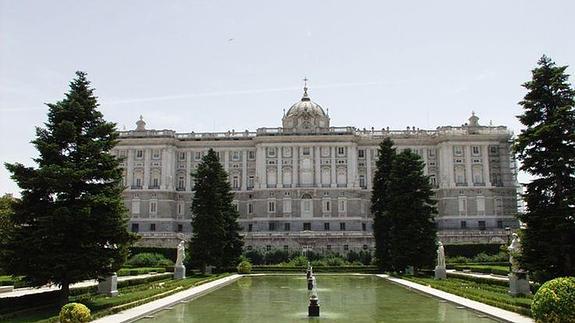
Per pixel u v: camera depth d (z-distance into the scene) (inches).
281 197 4815.5
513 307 1233.4
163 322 1172.5
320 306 1457.9
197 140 5118.1
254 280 2613.2
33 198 1342.3
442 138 4889.3
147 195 4916.3
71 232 1342.3
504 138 4864.7
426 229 2716.5
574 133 1302.9
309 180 4864.7
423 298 1664.6
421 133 5088.6
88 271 1331.2
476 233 4173.2
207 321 1186.6
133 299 1419.8
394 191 2787.9
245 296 1763.0
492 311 1251.8
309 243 4124.0
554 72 1366.9
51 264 1295.5
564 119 1318.9
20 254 1290.6
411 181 2755.9
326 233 4160.9
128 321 1159.0
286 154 4916.3
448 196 4795.8
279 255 3841.0
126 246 1427.2
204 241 2923.2
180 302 1571.1
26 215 1327.5
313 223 4753.9
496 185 4822.8
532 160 1360.7
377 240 3225.9
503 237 4158.5
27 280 1323.8
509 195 4790.8
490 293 1567.4
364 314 1294.3
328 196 4800.7
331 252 4047.7
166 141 4997.5
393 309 1387.8
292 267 3287.4
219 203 2992.1
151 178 4980.3
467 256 3745.1
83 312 1050.7
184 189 5093.5
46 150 1350.9
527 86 1401.3
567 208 1295.5
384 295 1768.0
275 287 2150.6
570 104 1338.6
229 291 1963.6
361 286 2166.6
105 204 1365.7
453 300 1510.8
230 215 3262.8
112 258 1384.1
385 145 3316.9
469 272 2701.8
